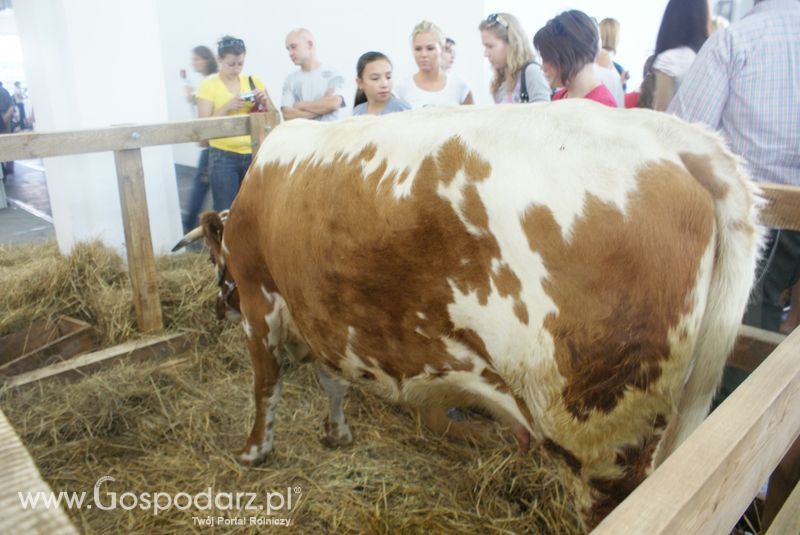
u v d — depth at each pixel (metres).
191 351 3.27
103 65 4.01
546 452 1.36
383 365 1.66
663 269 1.13
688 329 1.16
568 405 1.24
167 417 2.70
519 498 2.15
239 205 2.10
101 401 2.72
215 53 5.01
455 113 1.45
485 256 1.28
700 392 1.22
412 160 1.40
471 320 1.35
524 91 3.54
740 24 2.26
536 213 1.19
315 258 1.66
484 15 5.97
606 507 1.29
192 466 2.40
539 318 1.23
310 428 2.64
